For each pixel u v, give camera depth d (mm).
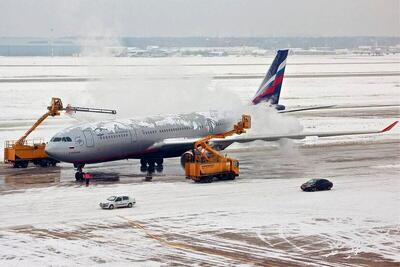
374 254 173875
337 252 175250
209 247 179125
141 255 171625
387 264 165375
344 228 199250
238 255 172000
